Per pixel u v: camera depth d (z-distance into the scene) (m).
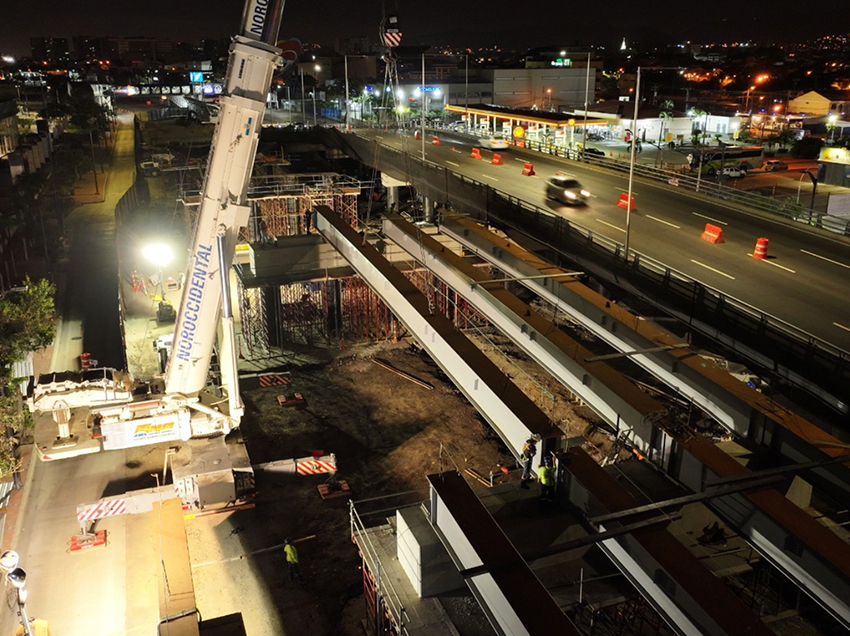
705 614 13.27
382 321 48.62
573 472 17.72
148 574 24.92
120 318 46.75
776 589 18.89
